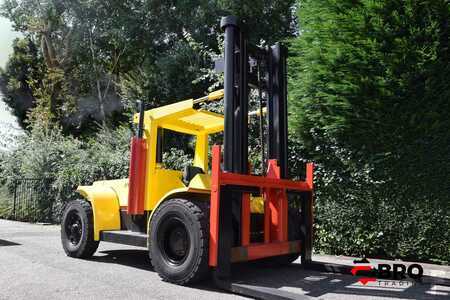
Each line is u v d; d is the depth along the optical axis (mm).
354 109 6402
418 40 6035
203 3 17344
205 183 4625
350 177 6793
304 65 7098
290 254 5660
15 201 13977
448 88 5961
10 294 3803
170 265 4449
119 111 21516
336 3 6715
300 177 7289
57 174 12445
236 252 4336
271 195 5164
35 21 21875
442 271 5543
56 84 22328
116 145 13430
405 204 6316
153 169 5434
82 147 14914
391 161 6410
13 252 6418
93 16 20625
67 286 4172
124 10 19750
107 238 5582
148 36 19453
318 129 7066
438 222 6074
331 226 6957
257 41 17344
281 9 17797
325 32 6727
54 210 12398
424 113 6031
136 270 5180
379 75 6219
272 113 5375
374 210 6566
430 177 6133
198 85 16672
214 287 4270
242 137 4742
